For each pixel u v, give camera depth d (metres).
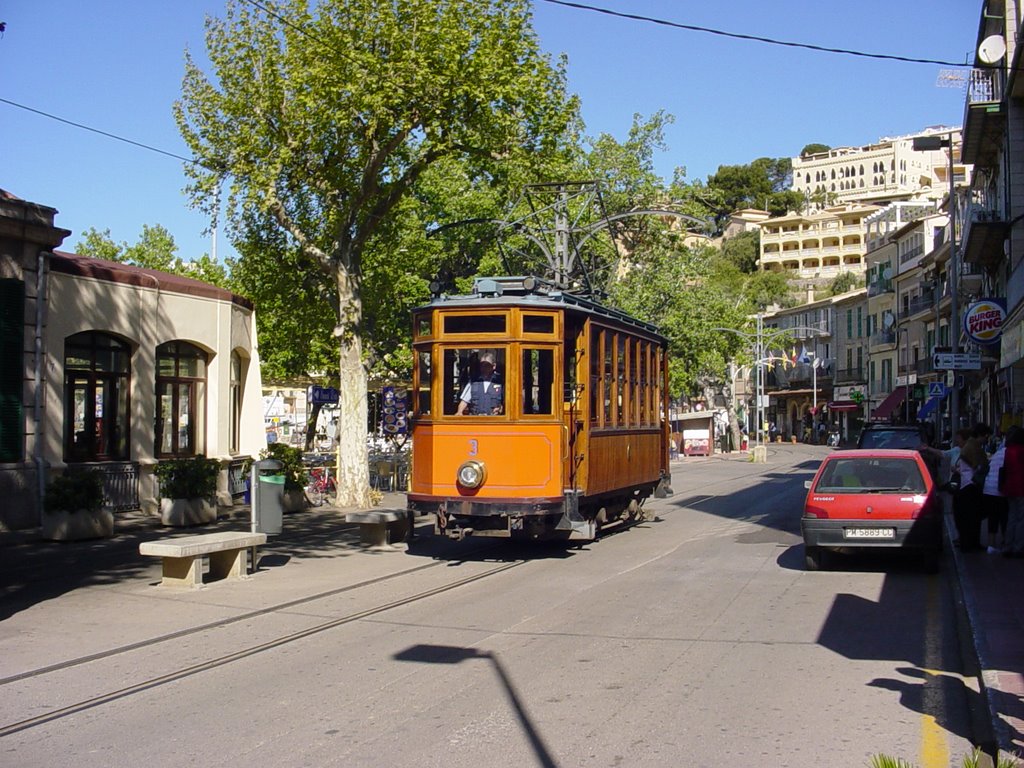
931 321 61.00
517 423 14.94
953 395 31.70
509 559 15.69
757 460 53.66
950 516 23.12
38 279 18.89
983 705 7.36
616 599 11.92
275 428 48.94
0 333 18.05
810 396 95.19
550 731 6.72
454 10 20.86
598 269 42.47
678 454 61.81
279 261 25.89
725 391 83.19
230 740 6.62
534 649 9.26
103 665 8.82
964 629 10.11
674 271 47.53
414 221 33.66
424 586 13.07
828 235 121.50
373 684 8.04
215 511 20.81
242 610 11.37
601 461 16.61
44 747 6.54
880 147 155.12
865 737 6.58
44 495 17.92
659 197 45.09
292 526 20.66
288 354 38.06
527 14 21.39
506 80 20.95
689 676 8.20
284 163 22.39
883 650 9.18
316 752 6.34
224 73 22.56
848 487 13.90
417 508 15.37
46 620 10.80
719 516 22.78
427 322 15.52
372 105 20.56
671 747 6.36
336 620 10.77
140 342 21.83
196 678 8.34
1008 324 24.91
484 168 22.42
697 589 12.62
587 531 15.11
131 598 12.14
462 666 8.62
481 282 15.65
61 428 19.48
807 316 91.69
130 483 21.39
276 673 8.46
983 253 35.62
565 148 23.36
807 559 14.09
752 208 137.12
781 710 7.20
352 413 24.42
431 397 15.35
